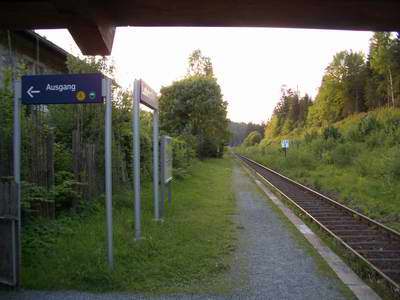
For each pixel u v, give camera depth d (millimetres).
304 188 21594
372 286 7305
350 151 35031
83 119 13078
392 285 7262
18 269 6590
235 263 8312
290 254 9055
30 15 5504
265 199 18359
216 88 49531
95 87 7297
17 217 6480
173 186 19672
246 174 34188
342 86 91562
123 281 6922
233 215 13875
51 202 9852
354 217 13789
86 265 7398
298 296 6590
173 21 5641
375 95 79500
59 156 11344
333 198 18812
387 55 69812
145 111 22047
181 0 5062
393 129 37688
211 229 11180
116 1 5156
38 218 9438
